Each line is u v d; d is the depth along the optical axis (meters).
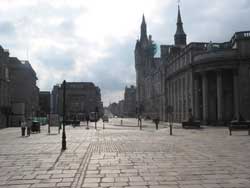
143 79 144.00
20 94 85.12
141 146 20.67
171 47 82.94
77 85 145.38
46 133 38.38
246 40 51.22
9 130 47.91
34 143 23.80
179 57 68.69
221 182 9.63
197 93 58.75
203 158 14.74
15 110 66.31
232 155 15.73
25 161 14.43
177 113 71.69
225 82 54.59
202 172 11.27
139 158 14.98
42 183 9.89
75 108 141.38
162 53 88.56
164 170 11.78
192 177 10.44
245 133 33.16
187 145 21.09
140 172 11.45
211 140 25.12
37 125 40.22
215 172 11.25
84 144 22.58
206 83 55.84
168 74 80.56
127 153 16.94
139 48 166.00
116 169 12.12
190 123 45.94
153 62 111.50
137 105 163.38
